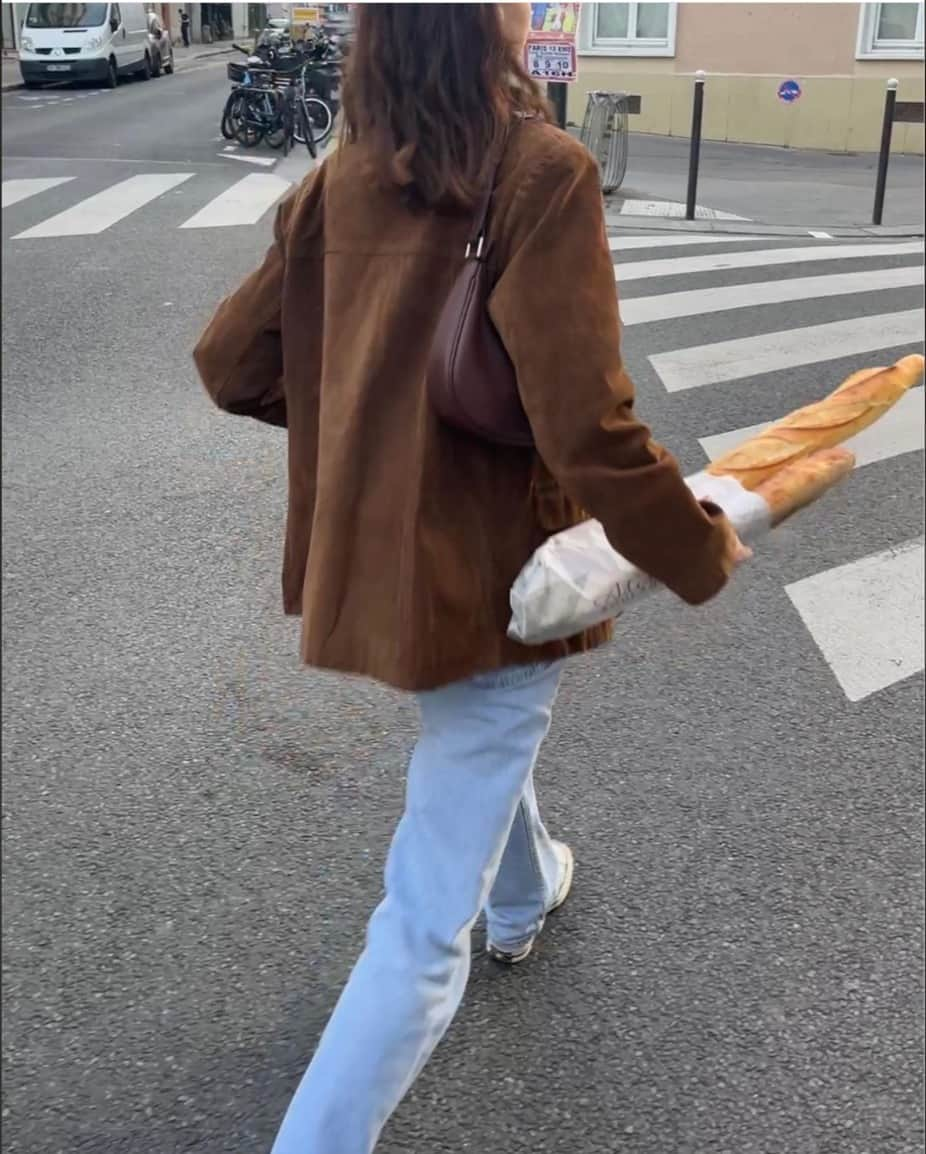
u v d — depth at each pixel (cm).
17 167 1446
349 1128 184
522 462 177
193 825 312
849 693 374
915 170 1805
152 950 270
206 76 3262
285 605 204
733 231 1236
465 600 176
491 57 163
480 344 163
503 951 261
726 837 307
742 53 2062
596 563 171
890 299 881
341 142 180
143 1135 226
